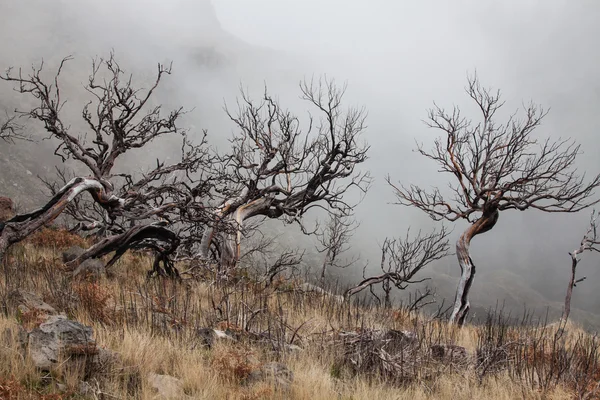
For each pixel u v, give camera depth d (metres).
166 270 14.73
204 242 18.77
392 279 19.75
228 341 8.31
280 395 6.57
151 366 6.88
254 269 18.80
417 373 8.10
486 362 8.80
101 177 13.85
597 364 9.64
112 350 6.79
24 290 8.62
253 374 7.06
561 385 8.20
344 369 8.23
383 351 8.34
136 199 14.53
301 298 12.78
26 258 13.46
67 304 9.02
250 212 19.84
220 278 14.62
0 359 5.93
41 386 5.85
